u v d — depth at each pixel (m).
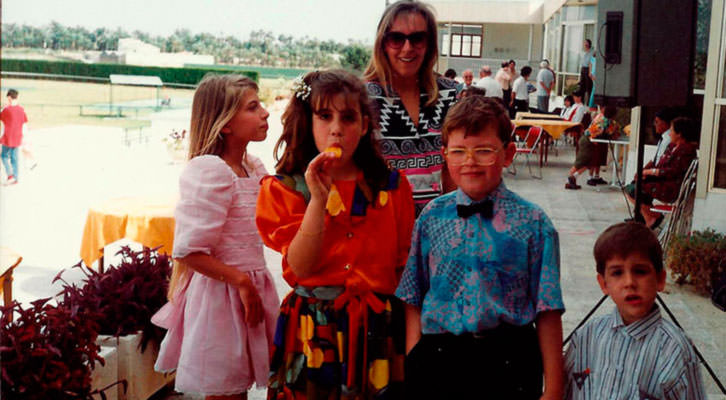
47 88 34.62
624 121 11.16
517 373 2.09
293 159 2.30
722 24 6.01
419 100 2.83
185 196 2.66
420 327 2.23
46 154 14.01
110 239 4.14
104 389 2.96
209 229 2.62
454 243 2.14
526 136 12.30
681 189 6.36
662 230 7.12
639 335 2.19
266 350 2.78
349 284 2.25
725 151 6.19
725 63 6.11
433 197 2.80
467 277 2.11
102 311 3.30
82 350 2.73
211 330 2.70
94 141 16.30
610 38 4.98
